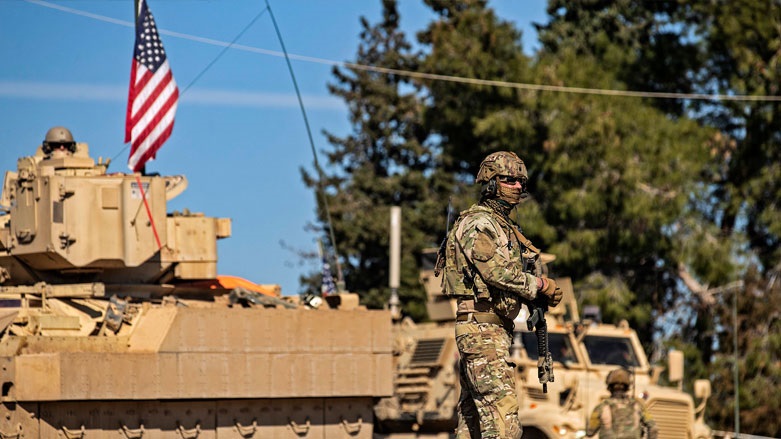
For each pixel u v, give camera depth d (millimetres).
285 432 20266
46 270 20188
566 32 43219
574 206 37938
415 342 28422
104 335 19062
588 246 39000
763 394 38312
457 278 10766
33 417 17844
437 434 26594
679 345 40156
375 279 50500
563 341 25719
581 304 39531
